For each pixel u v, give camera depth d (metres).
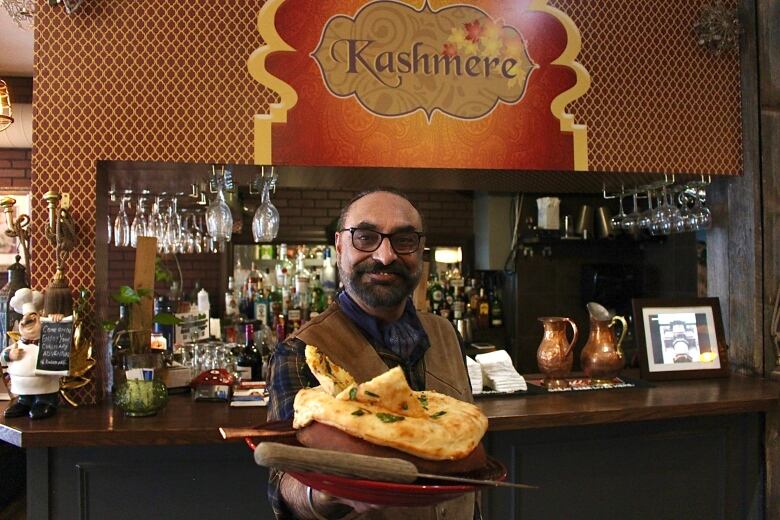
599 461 2.41
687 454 2.52
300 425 0.91
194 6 2.42
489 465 0.96
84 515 2.05
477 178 2.93
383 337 1.26
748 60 2.88
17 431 1.93
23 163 5.10
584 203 5.45
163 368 2.56
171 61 2.40
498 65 2.64
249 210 5.35
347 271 1.23
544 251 5.43
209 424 2.03
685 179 3.03
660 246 5.46
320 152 2.49
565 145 2.70
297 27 2.48
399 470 0.77
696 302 2.93
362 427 0.86
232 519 2.12
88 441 1.94
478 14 2.62
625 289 5.41
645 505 2.46
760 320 2.90
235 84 2.44
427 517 1.17
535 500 2.33
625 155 2.75
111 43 2.37
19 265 2.76
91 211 2.33
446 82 2.59
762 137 2.88
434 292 5.41
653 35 2.79
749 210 2.92
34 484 2.03
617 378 2.79
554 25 2.69
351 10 2.52
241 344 3.86
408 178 2.93
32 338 2.12
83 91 2.35
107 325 2.37
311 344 1.17
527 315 5.41
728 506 2.57
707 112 2.87
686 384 2.73
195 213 3.75
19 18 2.49
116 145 2.36
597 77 2.73
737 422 2.59
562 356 2.65
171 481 2.10
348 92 2.51
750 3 2.88
